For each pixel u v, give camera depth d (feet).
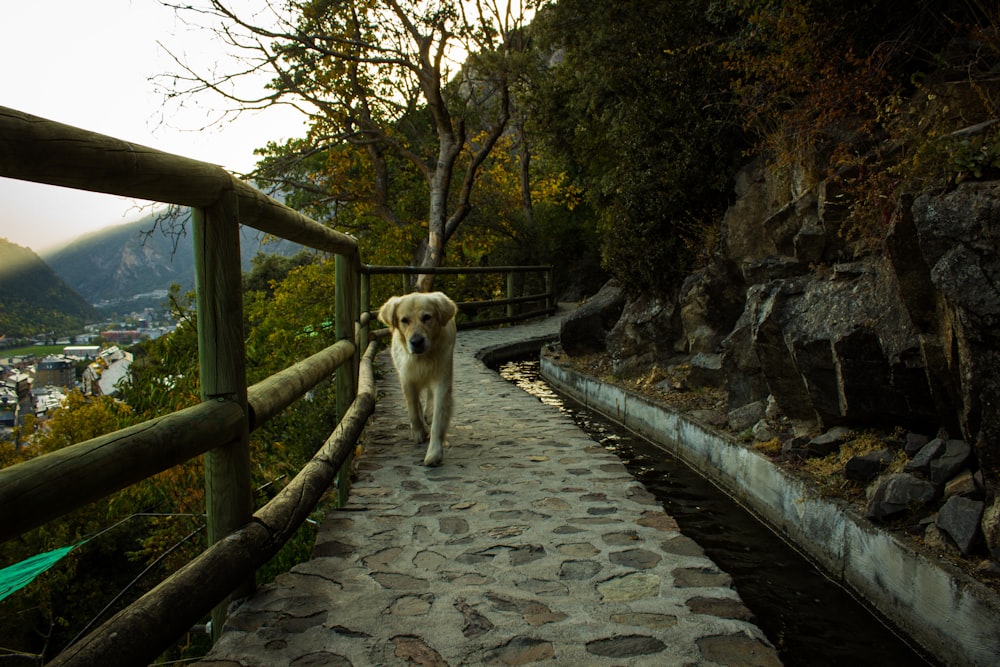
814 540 12.67
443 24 46.62
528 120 38.58
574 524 10.87
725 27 24.30
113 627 4.91
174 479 14.11
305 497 8.37
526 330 46.39
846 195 15.98
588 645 7.11
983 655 8.33
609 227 29.81
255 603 7.95
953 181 11.05
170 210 22.33
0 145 3.82
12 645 12.62
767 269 18.80
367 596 8.21
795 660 9.66
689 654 6.95
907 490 11.03
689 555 9.60
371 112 53.93
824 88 17.17
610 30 27.58
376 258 55.72
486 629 7.43
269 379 8.76
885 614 10.46
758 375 18.69
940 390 11.62
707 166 24.34
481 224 61.93
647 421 21.98
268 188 51.83
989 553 9.28
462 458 14.99
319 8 45.75
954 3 16.89
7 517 3.83
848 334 13.35
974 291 9.82
